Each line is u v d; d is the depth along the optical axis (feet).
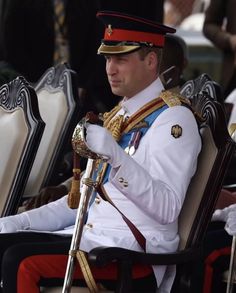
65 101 70.28
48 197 63.67
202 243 54.49
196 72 115.44
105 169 54.03
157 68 54.85
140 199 51.57
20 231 56.13
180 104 54.03
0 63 84.94
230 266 54.44
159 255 52.34
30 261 52.21
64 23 93.97
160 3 101.45
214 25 94.89
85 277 51.26
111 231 53.57
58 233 56.29
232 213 55.26
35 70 93.86
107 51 54.03
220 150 53.62
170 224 53.98
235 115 74.54
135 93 54.70
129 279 51.52
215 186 53.88
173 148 52.65
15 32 92.99
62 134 69.92
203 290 55.62
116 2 99.40
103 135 50.19
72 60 94.73
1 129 64.18
